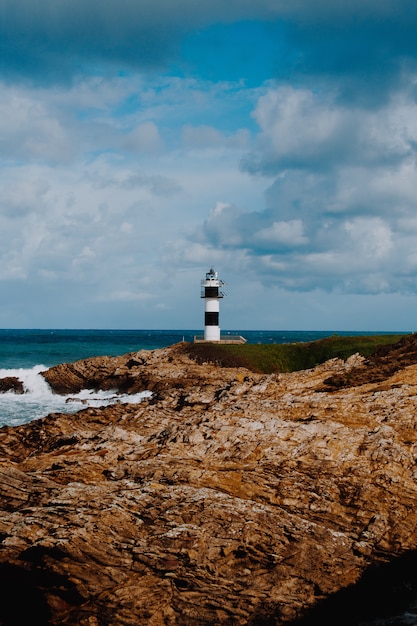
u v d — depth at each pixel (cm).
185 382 6006
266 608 1655
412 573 1891
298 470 2366
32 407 5475
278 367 6862
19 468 2612
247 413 2955
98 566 1677
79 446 2947
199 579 1695
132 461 2536
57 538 1705
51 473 2450
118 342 16700
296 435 2625
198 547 1780
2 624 1636
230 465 2452
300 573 1778
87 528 1781
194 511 1953
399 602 1803
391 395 3009
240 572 1758
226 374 6150
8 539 1717
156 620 1577
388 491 2206
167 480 2297
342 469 2353
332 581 1770
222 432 2731
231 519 1917
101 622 1562
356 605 1750
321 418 2831
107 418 3756
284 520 1975
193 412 3525
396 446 2445
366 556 1894
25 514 1884
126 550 1742
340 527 2039
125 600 1600
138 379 6281
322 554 1850
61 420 3584
